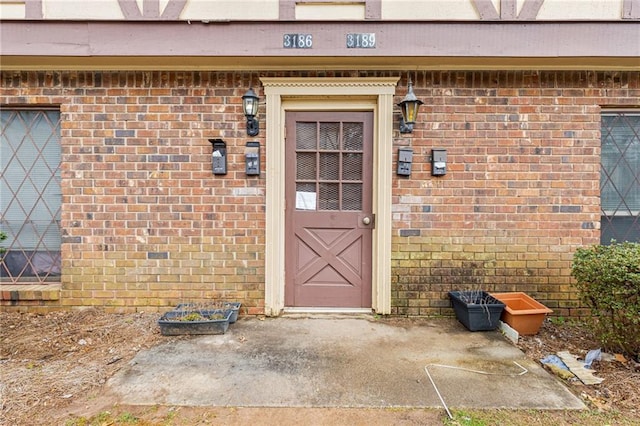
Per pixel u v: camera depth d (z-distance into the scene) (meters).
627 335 2.63
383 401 2.18
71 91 3.52
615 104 3.48
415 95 3.49
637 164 3.65
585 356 2.74
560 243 3.51
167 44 3.23
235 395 2.23
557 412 2.08
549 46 3.20
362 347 2.87
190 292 3.57
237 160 3.52
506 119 3.49
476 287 3.53
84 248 3.56
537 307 3.20
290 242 3.66
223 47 3.23
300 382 2.37
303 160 3.64
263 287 3.55
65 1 3.25
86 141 3.53
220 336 3.07
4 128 3.67
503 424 1.98
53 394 2.25
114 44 3.23
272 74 3.50
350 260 3.65
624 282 2.53
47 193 3.69
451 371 2.51
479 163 3.50
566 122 3.48
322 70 3.49
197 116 3.52
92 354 2.77
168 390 2.28
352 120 3.59
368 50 3.21
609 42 3.19
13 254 3.71
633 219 3.65
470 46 3.21
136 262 3.56
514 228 3.52
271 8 3.24
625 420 2.02
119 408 2.12
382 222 3.51
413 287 3.54
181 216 3.54
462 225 3.52
